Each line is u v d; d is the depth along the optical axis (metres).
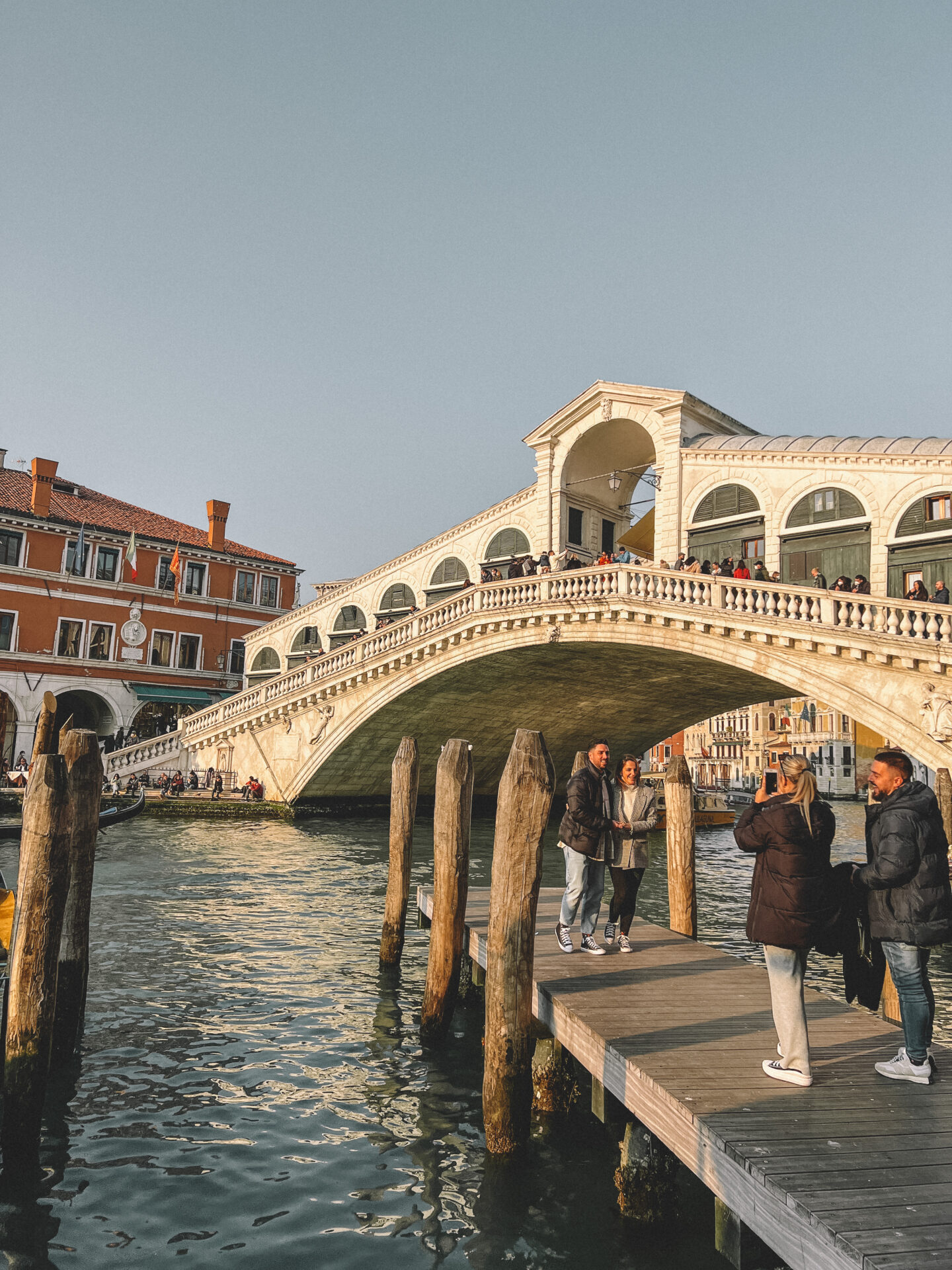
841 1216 3.24
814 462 21.17
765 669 18.09
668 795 8.73
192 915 12.31
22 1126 5.27
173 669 36.50
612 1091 4.95
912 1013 4.50
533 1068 5.90
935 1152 3.76
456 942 7.40
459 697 26.91
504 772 5.63
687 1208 5.02
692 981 6.41
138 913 12.27
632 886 7.26
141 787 28.23
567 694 27.98
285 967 9.63
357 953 10.31
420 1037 7.45
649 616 19.64
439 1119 5.99
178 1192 5.02
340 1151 5.53
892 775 4.64
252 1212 4.84
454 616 23.95
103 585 34.78
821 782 70.75
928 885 4.44
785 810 4.53
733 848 26.89
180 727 31.72
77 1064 6.74
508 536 28.31
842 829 36.41
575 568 22.94
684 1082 4.49
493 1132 5.47
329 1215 4.82
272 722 29.03
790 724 74.62
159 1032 7.50
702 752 85.88
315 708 27.66
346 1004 8.38
